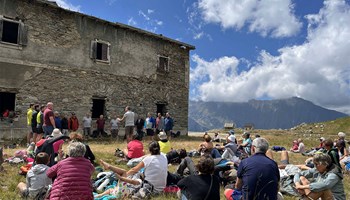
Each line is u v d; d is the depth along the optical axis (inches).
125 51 775.1
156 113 841.5
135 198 220.5
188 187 169.2
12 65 586.6
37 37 621.9
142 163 235.3
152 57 836.6
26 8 608.1
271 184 169.3
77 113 674.8
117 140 654.5
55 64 646.5
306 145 833.5
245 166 176.1
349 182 320.5
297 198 244.1
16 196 218.2
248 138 455.8
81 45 690.8
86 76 695.7
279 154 545.3
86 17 696.4
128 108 581.3
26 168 288.2
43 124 429.4
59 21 657.6
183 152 359.3
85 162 183.8
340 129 1337.4
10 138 576.7
